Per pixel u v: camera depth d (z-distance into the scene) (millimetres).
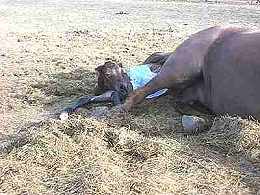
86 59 4430
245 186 2096
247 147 2365
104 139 2416
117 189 1999
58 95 3438
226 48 2682
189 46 2836
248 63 2549
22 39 5438
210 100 2805
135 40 5367
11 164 2170
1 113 3047
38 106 3203
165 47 4973
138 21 7055
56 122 2539
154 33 5898
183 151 2365
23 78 3789
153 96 3047
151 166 2217
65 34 5836
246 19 7293
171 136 2600
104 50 4855
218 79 2693
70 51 4824
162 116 2893
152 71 3205
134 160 2291
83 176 2062
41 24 6613
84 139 2373
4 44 5168
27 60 4406
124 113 2785
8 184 2049
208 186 2088
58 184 2066
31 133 2412
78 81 3662
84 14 7711
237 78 2592
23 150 2264
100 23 6801
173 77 2834
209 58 2766
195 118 2662
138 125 2684
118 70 3137
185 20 7188
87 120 2539
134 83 3111
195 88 2902
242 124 2461
